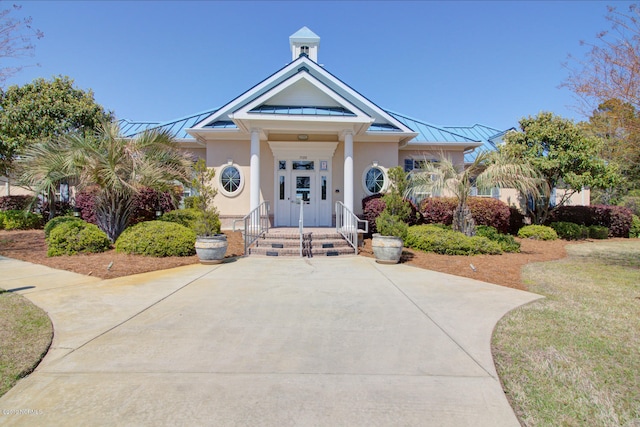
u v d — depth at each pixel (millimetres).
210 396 3221
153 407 3045
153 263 9227
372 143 15406
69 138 10711
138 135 11641
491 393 3320
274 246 11352
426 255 10750
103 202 11281
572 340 4516
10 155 15312
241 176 15008
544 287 7273
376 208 13336
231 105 14695
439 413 3010
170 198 13648
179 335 4609
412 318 5340
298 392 3301
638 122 8891
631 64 8633
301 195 15094
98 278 7695
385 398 3219
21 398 3158
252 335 4645
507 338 4570
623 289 7125
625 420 2959
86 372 3627
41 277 7719
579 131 14961
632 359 4016
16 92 16062
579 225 16625
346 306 5910
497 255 11031
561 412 3059
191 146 16234
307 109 13312
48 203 16297
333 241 11656
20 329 4656
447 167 12039
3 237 13336
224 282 7484
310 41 18391
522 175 11773
